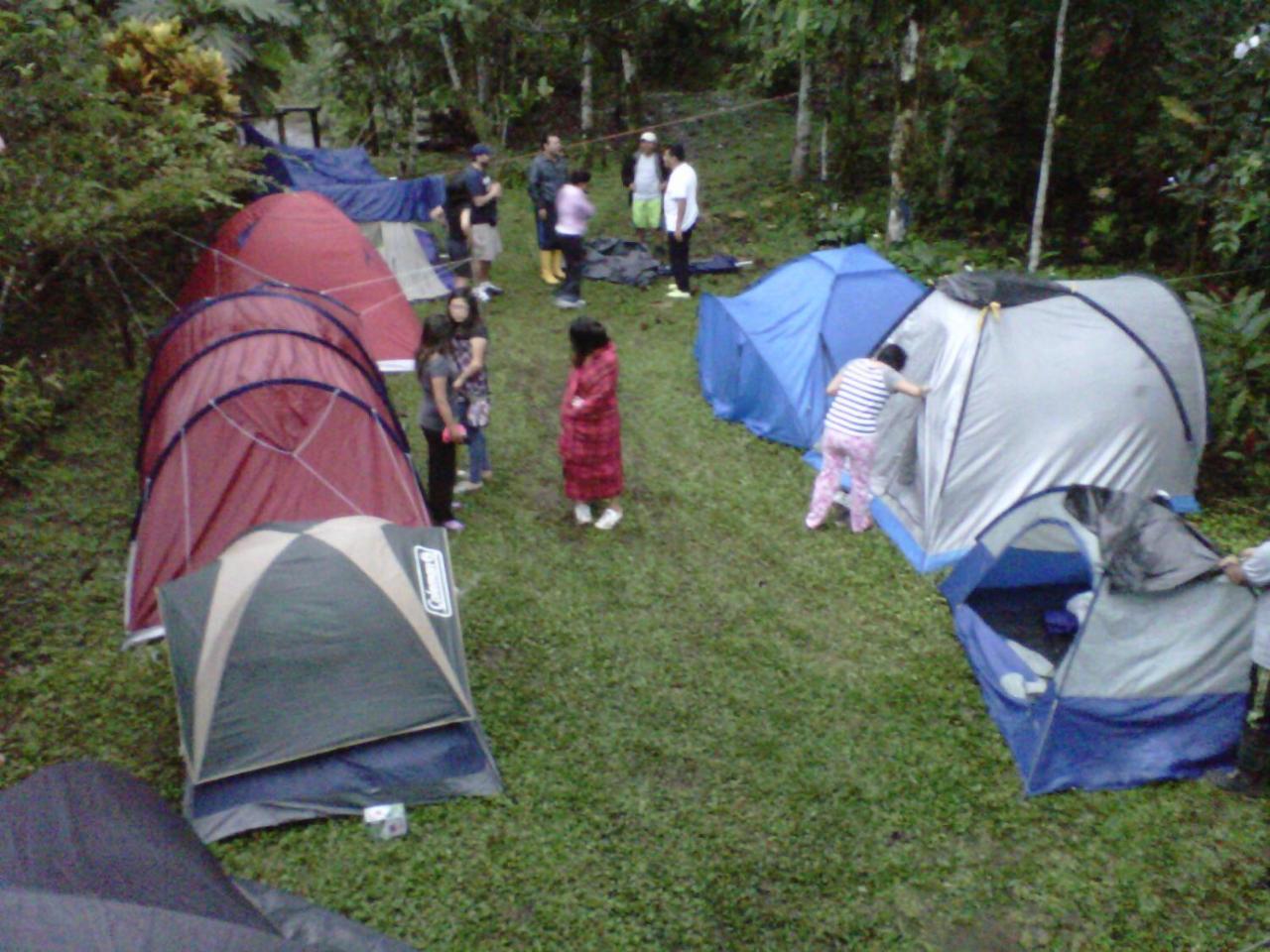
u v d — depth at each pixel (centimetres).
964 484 735
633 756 557
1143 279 805
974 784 540
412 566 557
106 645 635
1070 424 731
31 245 866
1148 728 546
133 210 888
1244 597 527
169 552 646
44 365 970
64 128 915
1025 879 484
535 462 882
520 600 687
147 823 385
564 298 1236
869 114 1853
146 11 1263
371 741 527
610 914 461
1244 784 532
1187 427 759
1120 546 546
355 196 1374
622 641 651
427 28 1673
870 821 516
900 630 670
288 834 500
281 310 773
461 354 767
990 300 736
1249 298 902
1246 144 1077
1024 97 1409
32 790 384
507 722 577
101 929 301
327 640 520
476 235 1228
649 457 895
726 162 1853
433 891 471
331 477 680
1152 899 472
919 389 739
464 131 2033
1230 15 1090
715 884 478
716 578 723
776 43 1578
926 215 1485
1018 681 577
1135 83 1338
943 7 1284
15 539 728
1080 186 1448
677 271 1268
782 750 561
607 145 1948
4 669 609
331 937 435
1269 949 446
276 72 1427
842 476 848
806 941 451
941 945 451
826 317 909
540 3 1864
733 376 956
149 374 800
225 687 509
